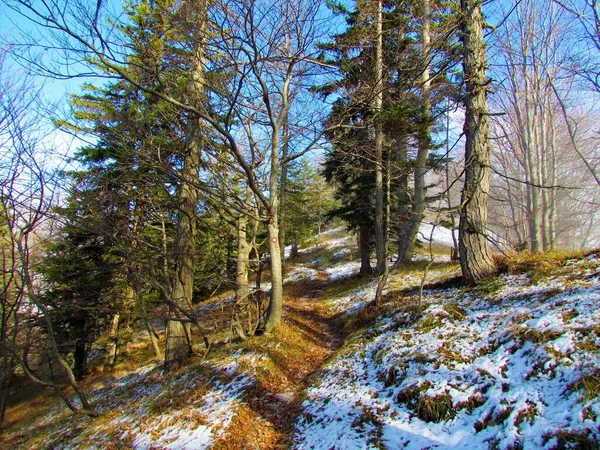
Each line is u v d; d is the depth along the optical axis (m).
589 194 18.06
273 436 4.93
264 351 7.55
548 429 2.93
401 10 7.96
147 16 6.59
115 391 10.31
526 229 15.45
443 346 5.14
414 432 3.81
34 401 14.02
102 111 9.24
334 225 46.94
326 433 4.37
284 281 21.31
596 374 3.18
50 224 10.05
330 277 21.19
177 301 8.95
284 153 10.37
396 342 6.05
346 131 8.98
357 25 8.33
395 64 7.78
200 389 6.58
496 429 3.32
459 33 7.70
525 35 12.05
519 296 5.79
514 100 13.23
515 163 15.66
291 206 25.05
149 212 10.30
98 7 4.93
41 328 11.05
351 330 9.23
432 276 11.59
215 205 8.74
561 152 14.98
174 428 5.43
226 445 4.61
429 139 11.09
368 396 4.90
